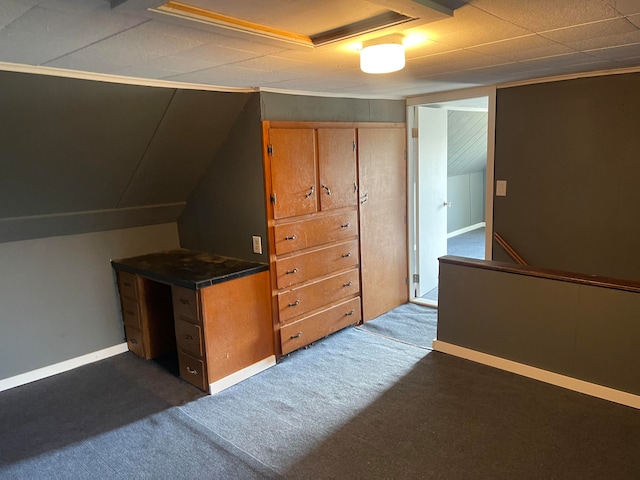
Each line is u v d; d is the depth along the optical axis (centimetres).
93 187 309
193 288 294
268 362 338
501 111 375
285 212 333
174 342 373
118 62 210
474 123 613
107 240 359
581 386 282
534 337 300
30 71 212
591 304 273
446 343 346
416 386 300
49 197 296
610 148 327
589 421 253
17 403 299
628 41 216
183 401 296
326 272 374
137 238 375
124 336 376
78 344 351
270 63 226
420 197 466
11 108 227
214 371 306
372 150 405
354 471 222
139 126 281
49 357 337
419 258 477
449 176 750
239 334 318
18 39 166
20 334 323
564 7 156
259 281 327
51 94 231
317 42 188
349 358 347
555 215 360
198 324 300
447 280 338
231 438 254
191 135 313
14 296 318
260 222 328
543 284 291
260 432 258
